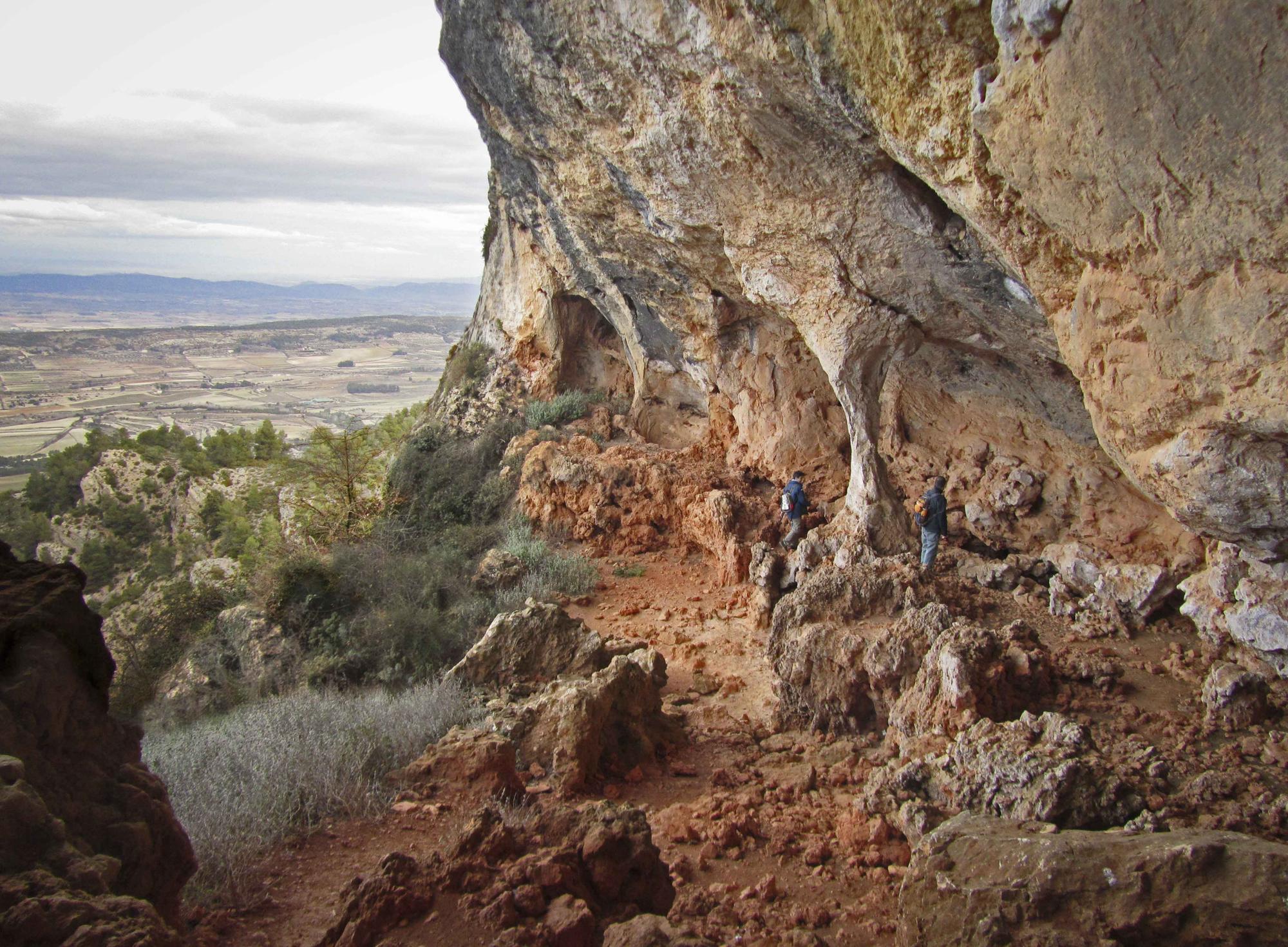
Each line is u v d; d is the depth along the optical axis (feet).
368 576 45.83
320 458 65.26
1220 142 14.19
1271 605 26.86
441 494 63.98
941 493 38.52
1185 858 11.79
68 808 11.05
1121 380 18.63
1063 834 13.71
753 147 31.65
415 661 38.06
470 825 14.43
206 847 17.62
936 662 24.99
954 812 19.47
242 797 20.22
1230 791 19.56
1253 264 14.87
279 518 76.33
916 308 34.88
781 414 51.78
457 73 46.42
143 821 11.90
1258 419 16.05
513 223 72.95
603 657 32.30
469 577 47.80
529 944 11.77
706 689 33.63
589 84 35.42
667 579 48.29
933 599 31.19
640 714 27.53
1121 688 28.32
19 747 10.67
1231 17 13.11
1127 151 15.60
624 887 14.32
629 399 73.26
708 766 26.68
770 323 50.62
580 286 63.72
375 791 21.77
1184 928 11.43
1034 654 26.58
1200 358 16.46
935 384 44.14
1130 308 17.63
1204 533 19.90
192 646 43.11
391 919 12.42
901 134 22.53
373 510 64.75
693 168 34.99
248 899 16.51
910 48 20.16
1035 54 16.57
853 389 38.29
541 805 21.91
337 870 18.06
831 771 25.38
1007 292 30.42
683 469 54.54
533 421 70.33
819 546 39.63
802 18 24.08
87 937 8.79
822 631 28.58
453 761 23.00
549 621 32.50
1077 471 39.55
